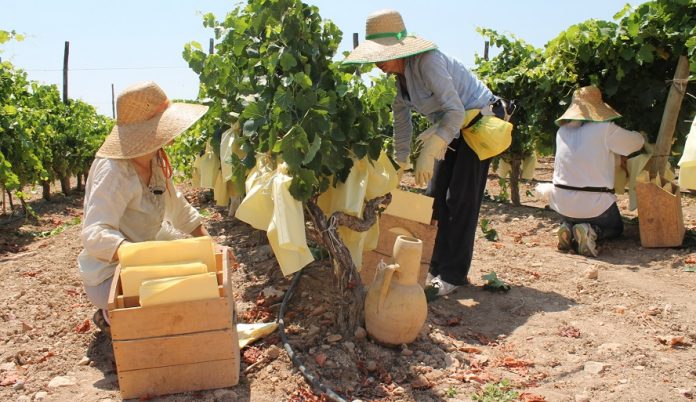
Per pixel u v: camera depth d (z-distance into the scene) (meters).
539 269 5.14
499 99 4.34
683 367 3.29
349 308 3.45
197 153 7.95
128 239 3.33
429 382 3.08
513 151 8.23
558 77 7.12
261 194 3.35
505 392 3.03
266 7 3.46
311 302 4.01
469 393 3.02
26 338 3.69
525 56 8.91
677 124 6.32
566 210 5.64
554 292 4.58
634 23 6.05
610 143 5.48
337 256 3.41
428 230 4.10
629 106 6.66
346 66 3.63
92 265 3.30
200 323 2.86
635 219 6.69
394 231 4.09
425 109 3.95
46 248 6.34
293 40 3.39
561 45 6.95
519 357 3.44
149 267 2.88
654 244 5.63
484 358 3.39
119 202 3.15
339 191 3.50
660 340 3.63
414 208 4.09
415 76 3.85
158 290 2.78
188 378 2.93
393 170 3.69
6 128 8.13
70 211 10.61
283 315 3.84
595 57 6.58
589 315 4.09
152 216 3.38
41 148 9.94
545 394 3.01
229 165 4.55
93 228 3.05
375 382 3.09
